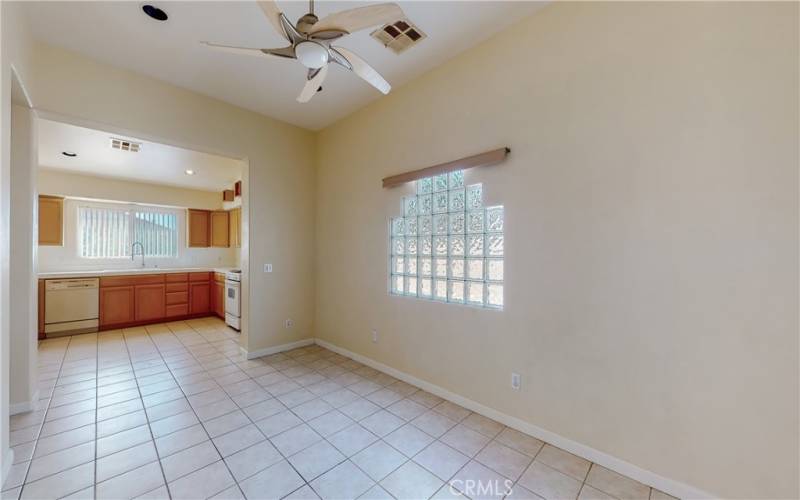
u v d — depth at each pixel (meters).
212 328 4.96
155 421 2.29
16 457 1.87
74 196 4.98
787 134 1.36
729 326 1.49
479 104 2.43
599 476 1.76
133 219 5.70
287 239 3.92
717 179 1.51
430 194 2.82
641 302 1.72
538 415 2.11
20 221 2.35
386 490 1.66
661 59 1.66
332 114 3.67
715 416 1.52
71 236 5.12
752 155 1.43
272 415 2.39
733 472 1.48
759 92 1.41
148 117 2.86
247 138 3.54
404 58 2.63
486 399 2.39
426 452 1.97
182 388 2.84
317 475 1.76
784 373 1.37
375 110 3.35
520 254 2.20
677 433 1.62
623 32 1.78
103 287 4.75
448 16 2.15
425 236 2.87
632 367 1.75
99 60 2.61
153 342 4.22
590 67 1.89
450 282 2.66
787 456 1.37
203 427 2.22
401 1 2.00
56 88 2.43
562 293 2.00
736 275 1.47
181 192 6.00
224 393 2.75
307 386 2.90
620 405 1.79
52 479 1.70
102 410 2.44
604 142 1.84
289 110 3.56
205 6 2.04
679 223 1.61
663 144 1.65
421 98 2.87
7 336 1.68
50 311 4.35
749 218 1.44
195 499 1.58
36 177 2.42
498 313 2.32
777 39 1.38
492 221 2.38
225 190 6.14
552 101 2.04
